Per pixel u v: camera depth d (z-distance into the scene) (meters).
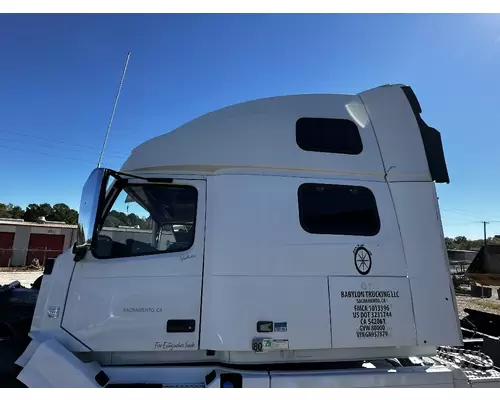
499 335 4.33
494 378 2.53
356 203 2.71
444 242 2.67
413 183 2.78
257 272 2.47
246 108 2.89
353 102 3.01
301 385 2.31
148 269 2.52
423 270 2.60
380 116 2.94
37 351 2.28
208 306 2.44
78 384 2.23
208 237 2.59
